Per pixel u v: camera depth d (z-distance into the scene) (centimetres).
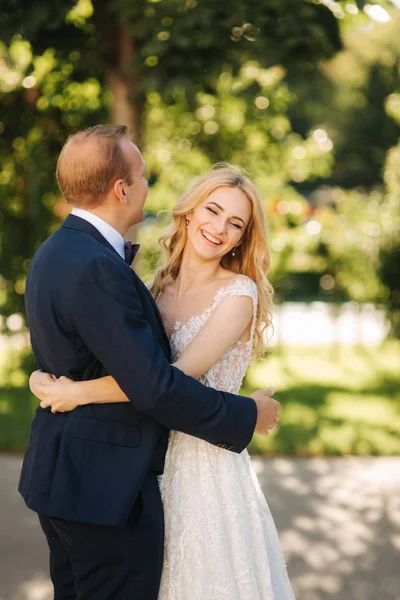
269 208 789
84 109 688
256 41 479
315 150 793
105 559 192
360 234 1003
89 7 516
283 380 850
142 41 512
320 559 364
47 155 723
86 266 184
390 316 891
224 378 224
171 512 213
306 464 525
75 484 187
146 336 185
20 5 478
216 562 208
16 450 546
